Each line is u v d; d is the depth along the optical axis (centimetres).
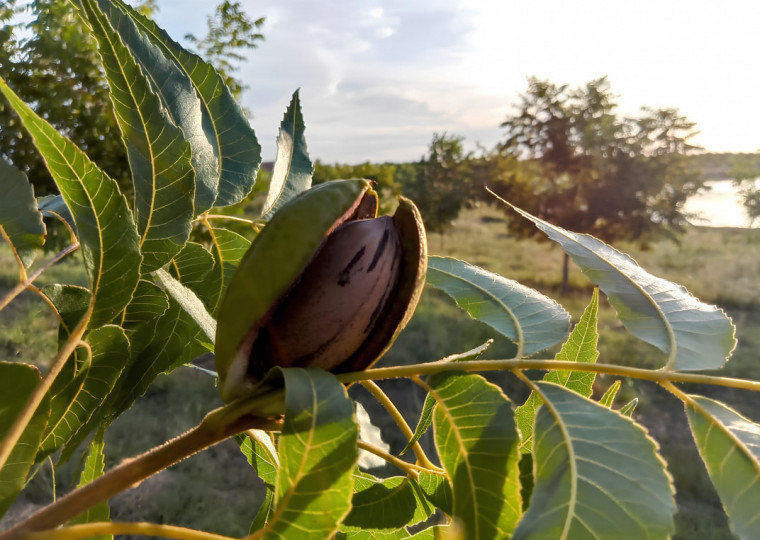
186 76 16
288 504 9
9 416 12
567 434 10
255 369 11
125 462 10
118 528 9
